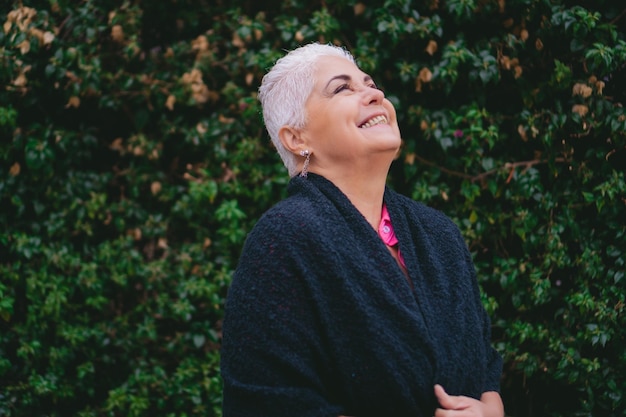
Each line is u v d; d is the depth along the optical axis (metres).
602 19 2.45
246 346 1.31
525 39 2.43
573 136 2.45
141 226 2.69
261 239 1.36
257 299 1.31
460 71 2.45
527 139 2.45
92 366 2.60
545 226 2.46
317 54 1.49
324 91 1.44
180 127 2.69
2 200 2.65
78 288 2.67
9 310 2.47
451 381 1.34
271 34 2.64
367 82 1.50
